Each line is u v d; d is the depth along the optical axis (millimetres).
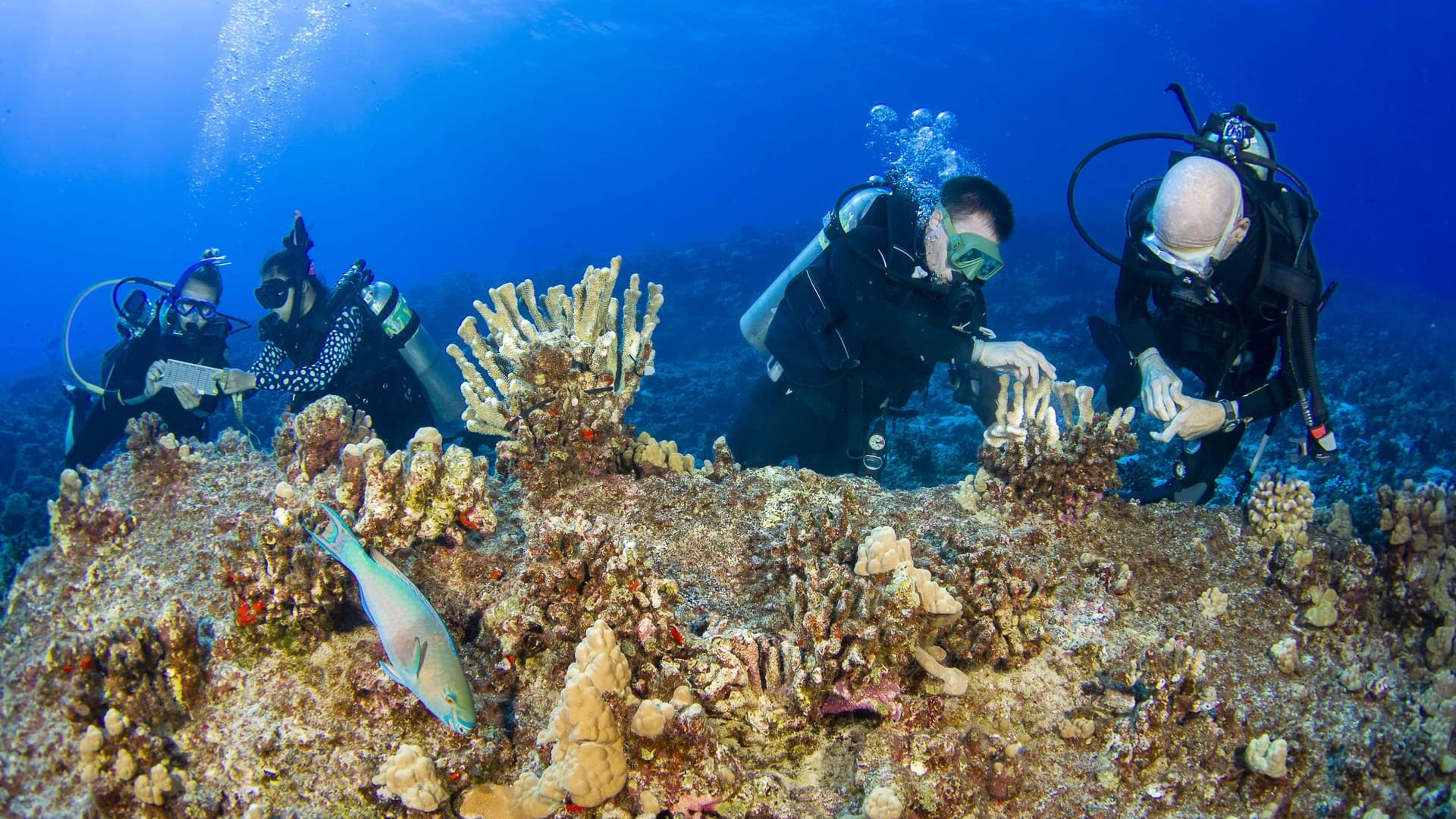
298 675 2123
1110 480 3076
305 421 3178
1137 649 2561
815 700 2082
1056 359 13633
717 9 61875
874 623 2082
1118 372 3820
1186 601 2850
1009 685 2389
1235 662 2641
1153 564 2984
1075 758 2242
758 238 26594
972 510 3217
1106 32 76062
